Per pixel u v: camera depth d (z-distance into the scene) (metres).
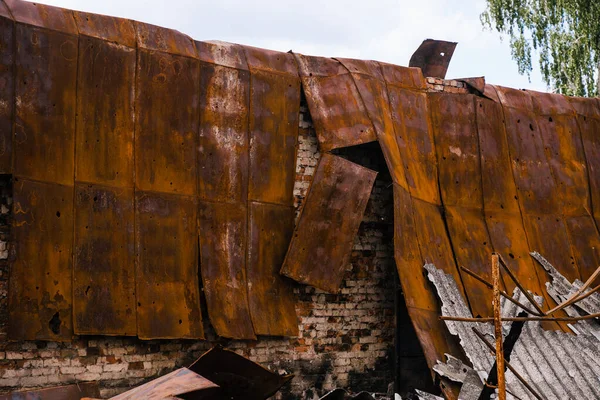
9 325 6.86
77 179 7.40
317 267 8.41
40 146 7.21
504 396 6.04
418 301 8.42
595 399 7.90
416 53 10.41
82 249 7.32
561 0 15.27
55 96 7.36
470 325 8.47
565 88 15.58
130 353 7.59
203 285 7.94
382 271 9.34
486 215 9.74
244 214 8.34
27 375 7.07
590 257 10.30
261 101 8.62
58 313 7.11
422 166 9.43
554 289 9.63
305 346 8.67
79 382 7.29
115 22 7.90
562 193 10.47
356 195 8.66
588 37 15.19
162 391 5.62
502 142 10.16
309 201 8.50
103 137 7.60
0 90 7.05
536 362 8.23
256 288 8.27
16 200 7.01
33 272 7.03
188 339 7.89
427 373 9.38
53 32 7.43
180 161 8.02
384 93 9.38
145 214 7.73
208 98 8.30
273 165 8.61
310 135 8.98
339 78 9.09
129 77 7.82
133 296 7.50
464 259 9.25
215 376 6.84
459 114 9.91
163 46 8.09
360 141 8.83
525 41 15.73
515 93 10.62
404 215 8.69
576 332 9.05
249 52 8.76
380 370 9.15
